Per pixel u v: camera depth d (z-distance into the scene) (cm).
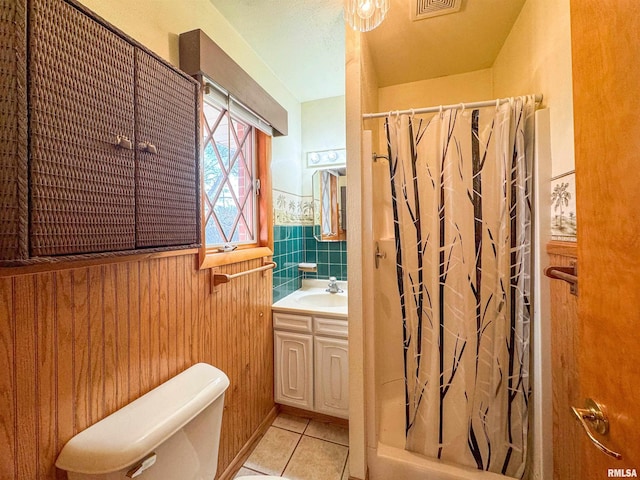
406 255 129
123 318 87
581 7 54
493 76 171
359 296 125
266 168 177
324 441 163
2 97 49
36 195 53
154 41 99
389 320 160
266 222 178
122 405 86
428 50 157
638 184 41
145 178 78
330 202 228
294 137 222
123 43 71
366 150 133
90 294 78
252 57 163
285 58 173
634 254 42
